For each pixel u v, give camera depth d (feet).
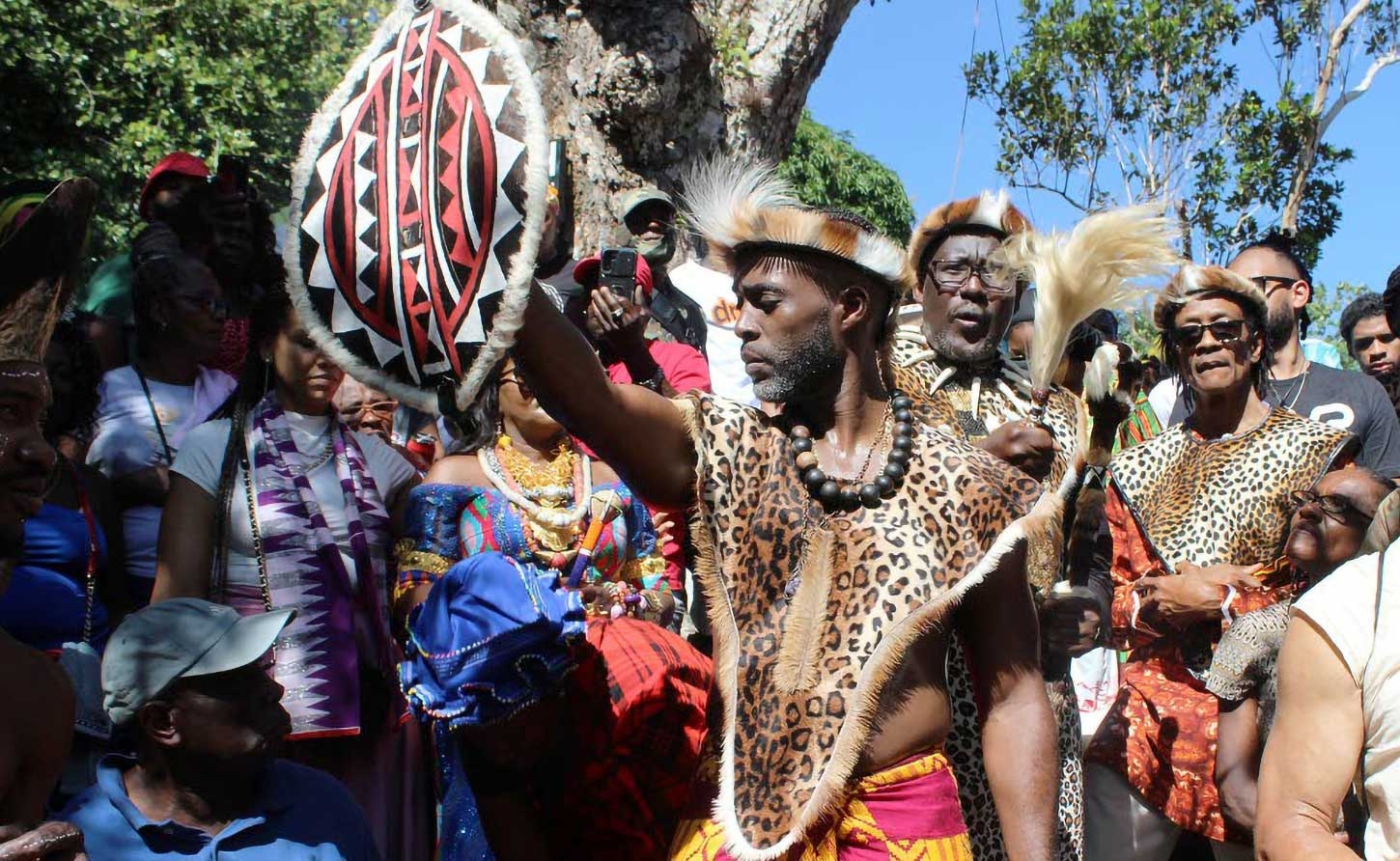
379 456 13.28
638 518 12.30
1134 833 14.02
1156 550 14.38
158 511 12.87
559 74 24.18
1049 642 11.21
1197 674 14.03
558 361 7.97
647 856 10.02
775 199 9.02
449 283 7.40
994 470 8.80
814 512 8.56
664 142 24.57
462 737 9.88
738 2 26.11
